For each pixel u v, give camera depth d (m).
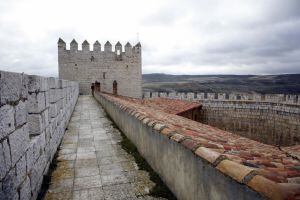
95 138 8.24
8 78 2.87
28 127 3.95
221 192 2.36
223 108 32.69
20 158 3.20
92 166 5.46
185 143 3.15
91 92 43.66
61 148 7.00
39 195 4.07
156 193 4.07
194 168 3.03
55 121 6.54
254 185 1.75
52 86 6.19
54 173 5.07
